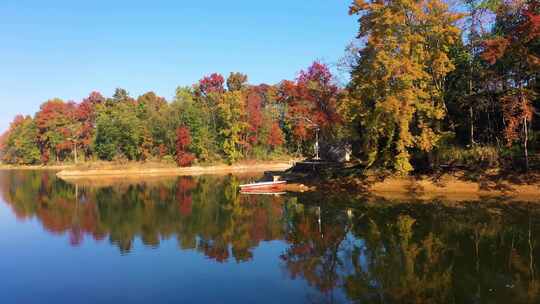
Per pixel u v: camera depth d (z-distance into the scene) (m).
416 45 31.95
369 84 33.09
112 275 17.28
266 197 40.25
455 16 32.97
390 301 13.60
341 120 44.69
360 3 33.78
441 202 31.19
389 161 39.38
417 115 36.75
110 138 93.94
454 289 14.35
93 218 31.22
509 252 18.41
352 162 45.53
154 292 15.17
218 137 96.81
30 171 99.62
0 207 37.81
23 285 16.30
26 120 129.62
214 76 119.12
